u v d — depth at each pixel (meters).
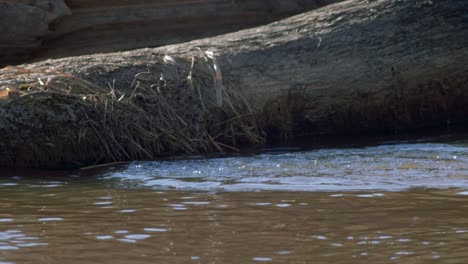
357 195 22.44
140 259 16.36
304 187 23.91
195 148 32.22
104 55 35.44
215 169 27.83
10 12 46.72
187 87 33.31
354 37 36.28
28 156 29.73
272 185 24.42
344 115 36.31
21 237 18.30
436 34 36.62
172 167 28.52
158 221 19.70
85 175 27.56
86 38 51.06
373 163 27.92
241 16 53.75
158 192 23.73
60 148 29.91
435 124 37.66
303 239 17.73
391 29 36.59
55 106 30.08
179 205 21.62
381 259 16.12
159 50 36.16
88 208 21.55
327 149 31.98
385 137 35.19
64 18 50.03
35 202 22.59
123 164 29.61
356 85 35.97
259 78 35.03
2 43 47.47
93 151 30.28
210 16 53.03
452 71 36.78
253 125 34.47
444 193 22.41
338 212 20.31
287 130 35.47
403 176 25.31
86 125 30.27
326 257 16.34
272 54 35.62
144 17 51.72
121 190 24.27
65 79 31.77
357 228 18.64
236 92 34.56
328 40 36.09
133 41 51.78
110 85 32.09
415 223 18.98
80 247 17.34
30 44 48.41
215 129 33.44
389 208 20.64
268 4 53.97
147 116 31.69
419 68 36.38
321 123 36.19
